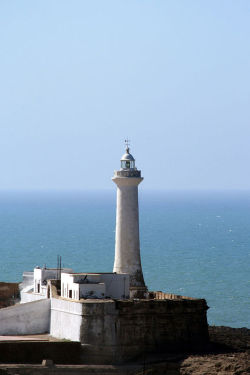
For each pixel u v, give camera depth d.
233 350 182.00
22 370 166.88
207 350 181.75
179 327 179.75
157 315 177.88
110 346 173.88
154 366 169.12
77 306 176.38
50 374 167.50
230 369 165.38
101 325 174.25
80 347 174.12
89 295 181.62
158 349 177.38
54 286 196.75
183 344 179.88
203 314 183.00
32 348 173.50
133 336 175.50
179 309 179.88
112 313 174.75
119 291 188.50
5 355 172.75
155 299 180.75
